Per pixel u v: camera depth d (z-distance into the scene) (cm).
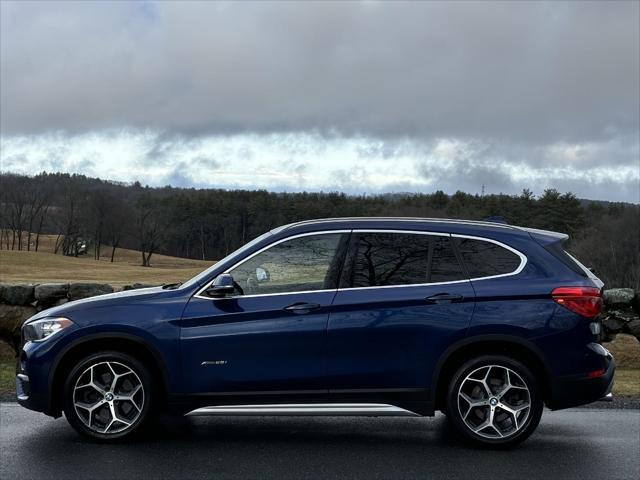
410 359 509
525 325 504
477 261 525
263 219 12106
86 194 11150
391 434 570
